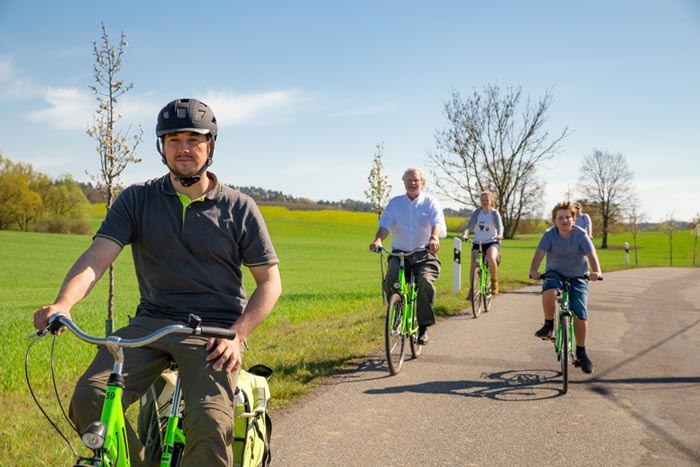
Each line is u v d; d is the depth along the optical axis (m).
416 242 8.59
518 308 13.94
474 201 41.41
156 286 3.48
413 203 8.60
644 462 5.12
